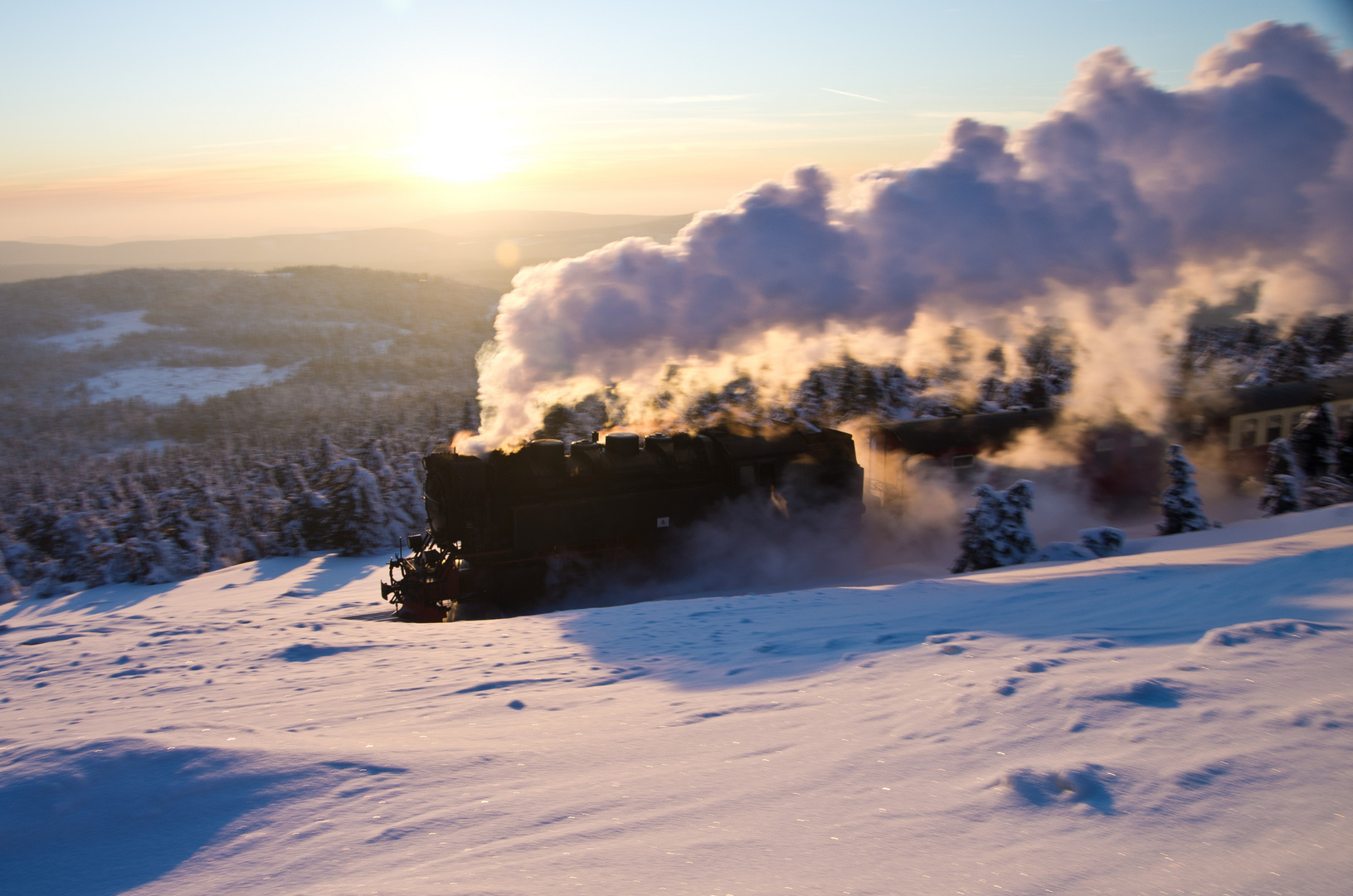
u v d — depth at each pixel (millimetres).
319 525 32094
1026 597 9102
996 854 2840
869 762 3895
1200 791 3057
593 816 3602
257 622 13117
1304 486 21219
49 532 39875
